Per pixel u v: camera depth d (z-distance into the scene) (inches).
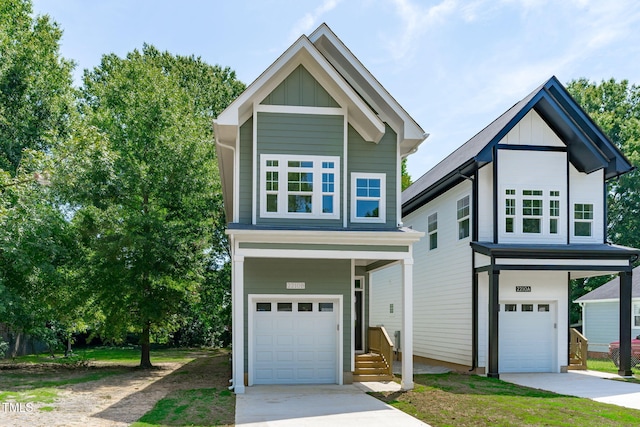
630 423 426.3
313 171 637.3
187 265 867.4
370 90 677.9
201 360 1039.6
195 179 914.7
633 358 954.1
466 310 791.1
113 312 842.8
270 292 636.7
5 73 1012.5
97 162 832.9
